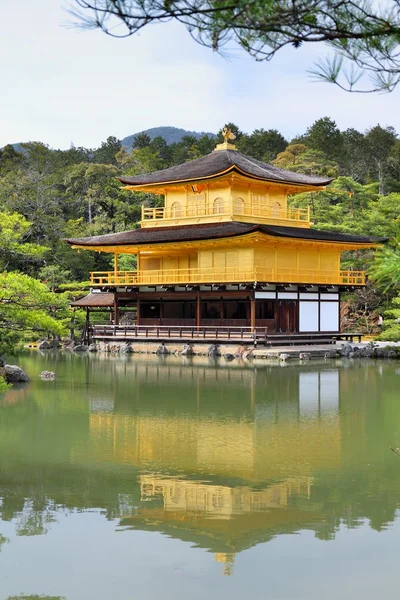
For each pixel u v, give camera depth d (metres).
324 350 58.16
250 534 17.31
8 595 14.20
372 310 77.88
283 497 20.00
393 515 18.50
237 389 40.66
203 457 24.38
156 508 19.14
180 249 69.75
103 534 17.33
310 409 34.06
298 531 17.47
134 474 22.31
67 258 86.00
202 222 70.00
